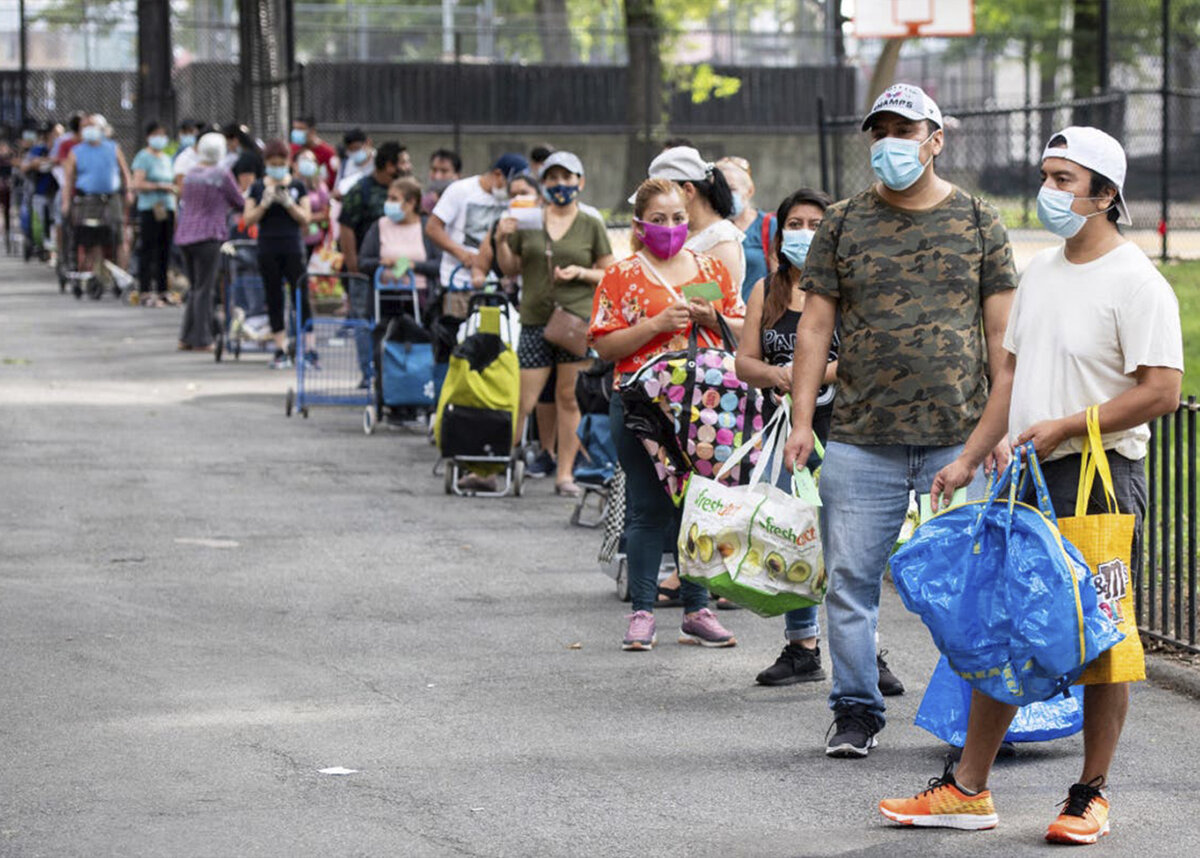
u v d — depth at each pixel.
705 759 12.88
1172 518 18.25
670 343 15.77
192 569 19.47
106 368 36.81
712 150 73.62
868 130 12.42
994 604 10.63
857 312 12.69
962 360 12.52
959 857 10.84
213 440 28.39
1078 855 10.88
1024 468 11.06
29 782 12.21
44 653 15.79
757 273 19.44
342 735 13.41
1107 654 10.80
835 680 13.04
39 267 62.62
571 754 12.98
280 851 10.88
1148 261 11.02
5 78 77.44
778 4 85.44
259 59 56.94
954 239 12.52
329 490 24.34
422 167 74.12
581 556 20.39
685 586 16.34
